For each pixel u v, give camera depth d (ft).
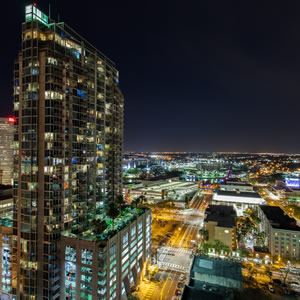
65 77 320.91
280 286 387.75
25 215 310.24
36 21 306.35
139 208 460.96
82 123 352.69
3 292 341.21
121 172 484.33
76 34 354.95
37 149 307.37
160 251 526.57
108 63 438.40
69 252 304.50
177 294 363.35
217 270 331.77
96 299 289.74
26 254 308.60
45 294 305.73
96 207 391.04
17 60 322.34
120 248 335.67
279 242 495.00
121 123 485.15
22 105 315.17
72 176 334.03
